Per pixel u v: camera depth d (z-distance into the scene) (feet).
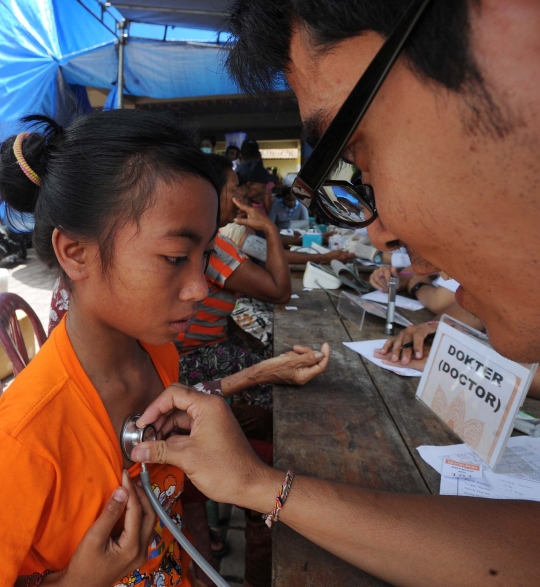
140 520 2.10
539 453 3.19
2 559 1.81
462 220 1.37
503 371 3.05
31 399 2.00
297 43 1.61
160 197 1.96
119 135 2.02
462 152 1.26
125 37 14.85
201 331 5.85
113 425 2.35
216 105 24.26
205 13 12.68
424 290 6.98
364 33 1.38
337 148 1.60
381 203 1.56
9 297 4.15
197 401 2.35
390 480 2.82
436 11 1.17
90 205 1.98
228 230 7.72
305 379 3.95
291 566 2.21
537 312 1.50
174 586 2.64
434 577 2.03
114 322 2.17
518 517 2.15
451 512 2.18
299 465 2.94
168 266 2.03
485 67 1.14
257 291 6.03
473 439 3.17
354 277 7.88
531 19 1.09
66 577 1.98
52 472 1.94
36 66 13.00
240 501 2.24
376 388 4.09
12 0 11.78
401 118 1.35
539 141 1.15
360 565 2.14
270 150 51.37
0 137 3.49
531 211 1.25
